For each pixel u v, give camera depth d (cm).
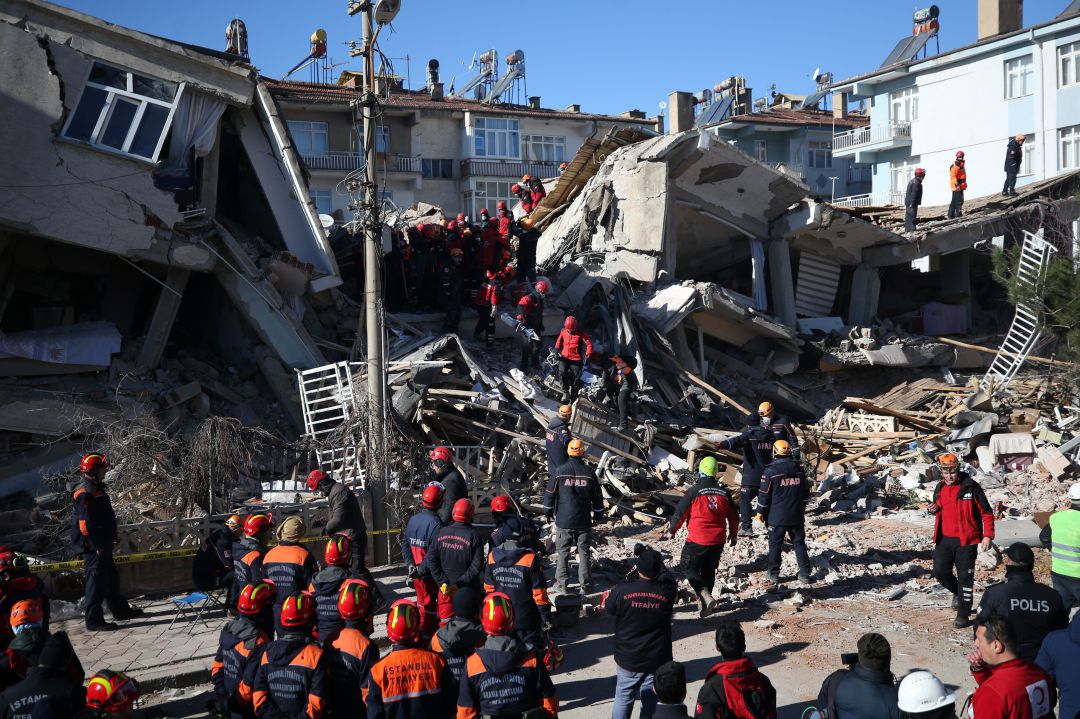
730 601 1029
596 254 2205
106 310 1628
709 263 2509
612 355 1795
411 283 2008
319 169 4275
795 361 2192
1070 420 1822
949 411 1980
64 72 1479
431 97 4928
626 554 1227
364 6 1170
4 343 1419
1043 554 1168
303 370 1611
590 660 861
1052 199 2609
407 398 1481
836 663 834
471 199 4719
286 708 523
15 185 1445
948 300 2788
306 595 541
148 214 1530
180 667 809
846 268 2641
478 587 774
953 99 3950
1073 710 534
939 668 812
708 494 960
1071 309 1686
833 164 5053
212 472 1197
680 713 496
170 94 1577
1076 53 3494
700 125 5250
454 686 530
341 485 969
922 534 1313
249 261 1620
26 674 554
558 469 1030
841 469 1717
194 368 1638
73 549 915
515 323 1902
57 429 1373
